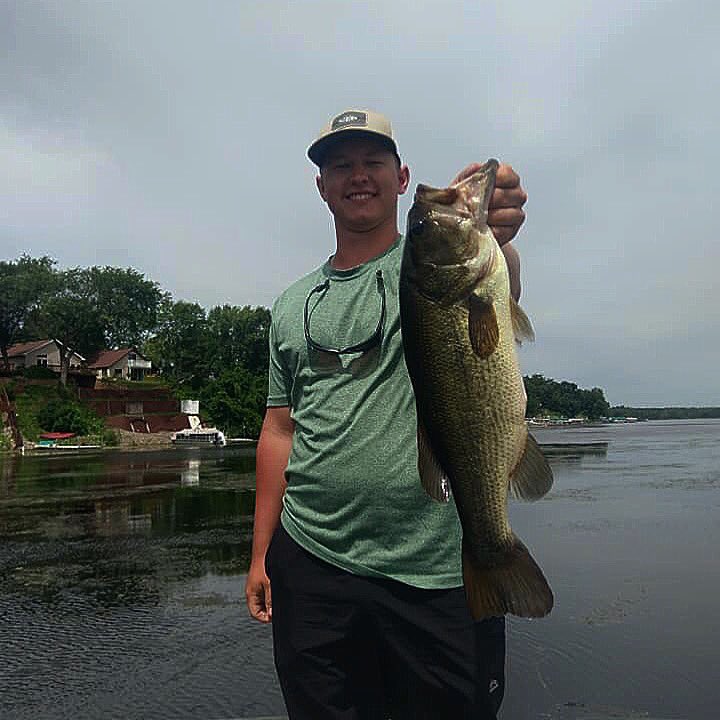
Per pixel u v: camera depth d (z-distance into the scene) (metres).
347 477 2.82
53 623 8.43
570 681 6.62
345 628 2.83
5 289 66.31
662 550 12.38
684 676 6.69
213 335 83.75
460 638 2.73
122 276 75.12
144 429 61.72
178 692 6.38
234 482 25.14
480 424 2.52
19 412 57.44
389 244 3.12
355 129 2.98
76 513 17.66
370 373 2.87
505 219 2.55
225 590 9.80
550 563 11.41
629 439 71.25
